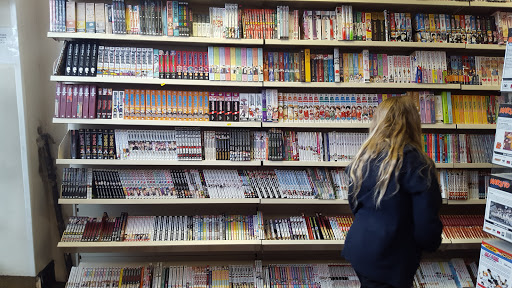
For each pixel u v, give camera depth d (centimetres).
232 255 289
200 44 272
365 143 161
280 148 261
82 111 247
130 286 253
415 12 280
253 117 260
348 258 157
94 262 273
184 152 254
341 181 266
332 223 267
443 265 277
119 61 249
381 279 146
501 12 268
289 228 262
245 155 258
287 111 265
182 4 250
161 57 253
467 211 300
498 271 157
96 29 247
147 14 248
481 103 273
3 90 254
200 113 258
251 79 257
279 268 267
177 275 260
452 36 267
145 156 255
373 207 151
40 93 278
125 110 252
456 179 268
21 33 255
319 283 263
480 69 272
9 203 259
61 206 288
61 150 248
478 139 271
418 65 266
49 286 279
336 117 267
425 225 140
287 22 256
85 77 244
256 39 255
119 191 254
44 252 278
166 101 255
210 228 259
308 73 260
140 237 253
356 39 262
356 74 266
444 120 267
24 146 257
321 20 263
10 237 261
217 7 271
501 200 157
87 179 252
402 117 154
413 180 142
